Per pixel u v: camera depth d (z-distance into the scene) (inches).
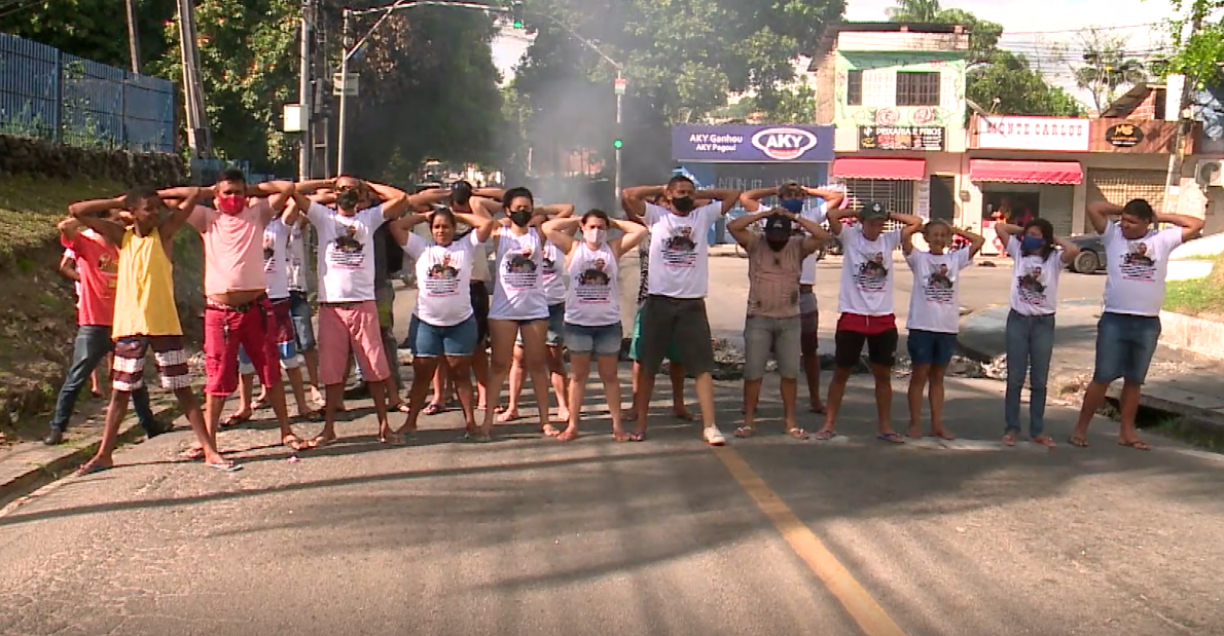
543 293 351.9
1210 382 452.1
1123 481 301.7
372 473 299.9
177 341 304.0
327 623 194.2
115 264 327.6
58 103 650.2
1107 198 1541.6
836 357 348.8
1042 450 341.4
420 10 1393.9
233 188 308.0
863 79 1530.5
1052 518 262.2
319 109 838.5
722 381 476.4
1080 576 220.8
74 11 1085.1
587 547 236.1
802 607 201.8
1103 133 1499.8
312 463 311.9
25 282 443.2
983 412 411.8
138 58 941.2
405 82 1446.9
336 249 327.9
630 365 517.3
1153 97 1590.8
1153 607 204.4
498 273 346.3
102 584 213.3
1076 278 1085.8
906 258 350.0
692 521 255.3
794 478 297.1
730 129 1553.9
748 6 1745.8
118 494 277.9
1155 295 343.0
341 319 330.3
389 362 393.1
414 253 338.3
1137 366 347.3
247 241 312.5
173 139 807.1
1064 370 498.0
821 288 951.0
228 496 275.9
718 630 191.0
